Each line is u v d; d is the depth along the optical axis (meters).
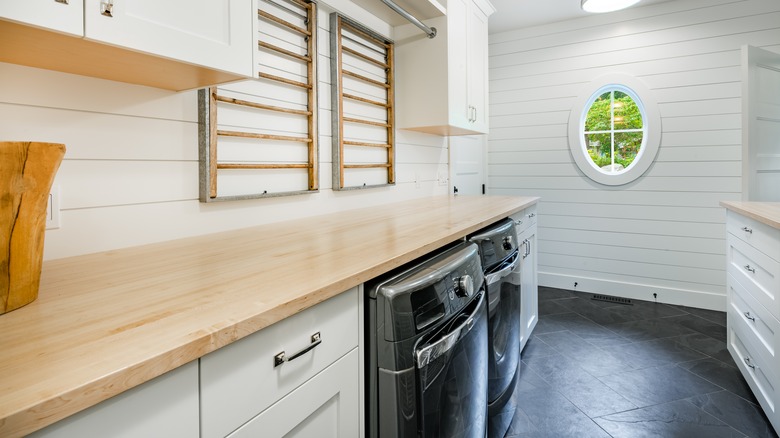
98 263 0.96
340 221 1.65
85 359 0.48
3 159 0.62
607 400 1.98
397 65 2.43
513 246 1.81
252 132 1.51
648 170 3.39
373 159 2.24
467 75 2.56
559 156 3.73
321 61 1.83
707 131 3.17
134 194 1.17
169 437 0.52
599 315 3.10
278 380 0.68
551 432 1.75
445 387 1.04
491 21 3.61
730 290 2.24
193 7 0.94
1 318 0.61
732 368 2.26
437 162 2.95
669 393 2.03
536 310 2.74
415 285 0.96
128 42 0.82
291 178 1.69
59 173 1.01
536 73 3.77
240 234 1.36
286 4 1.62
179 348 0.52
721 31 3.09
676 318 3.03
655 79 3.31
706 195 3.21
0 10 0.65
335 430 0.84
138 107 1.17
